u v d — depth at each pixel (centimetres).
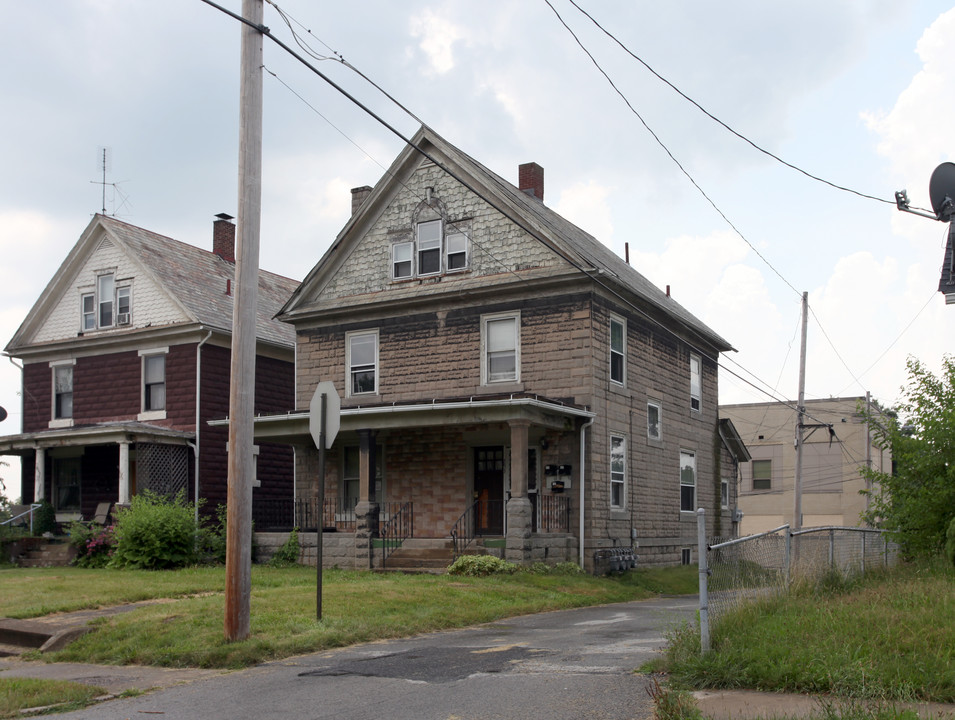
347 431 2369
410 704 803
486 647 1120
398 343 2594
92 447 3094
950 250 1474
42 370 3272
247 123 1176
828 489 4472
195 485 2858
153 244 3244
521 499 2034
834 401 4503
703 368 3109
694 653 880
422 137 2600
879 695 698
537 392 2352
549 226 2388
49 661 1138
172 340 2980
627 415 2483
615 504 2405
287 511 2945
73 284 3241
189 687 934
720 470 3153
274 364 3216
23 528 2766
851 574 1414
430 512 2459
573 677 888
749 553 1193
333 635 1170
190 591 1681
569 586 1916
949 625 880
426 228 2600
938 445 1609
